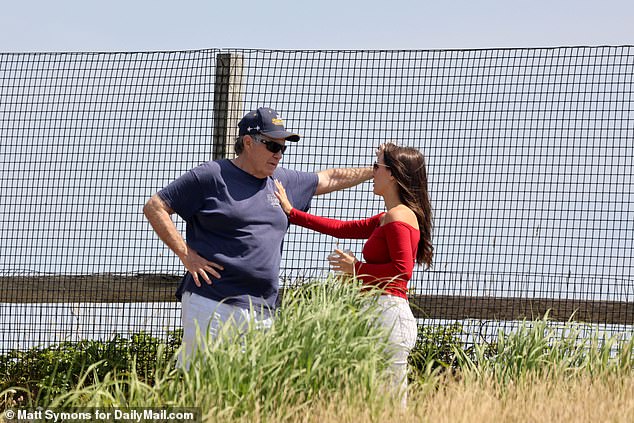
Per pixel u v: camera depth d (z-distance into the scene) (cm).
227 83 3062
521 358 2600
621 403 2186
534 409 2125
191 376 2153
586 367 2561
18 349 3088
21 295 3109
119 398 2148
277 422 2038
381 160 2434
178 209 2397
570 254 2944
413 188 2430
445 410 2062
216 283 2372
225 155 3059
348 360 2238
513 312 2934
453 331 2916
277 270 2430
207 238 2397
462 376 2431
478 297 2948
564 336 2673
